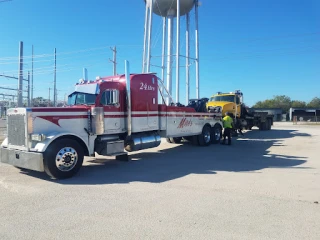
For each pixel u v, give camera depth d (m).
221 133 15.98
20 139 7.48
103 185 6.63
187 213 4.79
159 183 6.82
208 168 8.72
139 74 10.46
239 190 6.20
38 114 7.43
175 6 23.34
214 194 5.89
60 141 7.28
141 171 8.26
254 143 15.98
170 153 12.00
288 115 62.25
